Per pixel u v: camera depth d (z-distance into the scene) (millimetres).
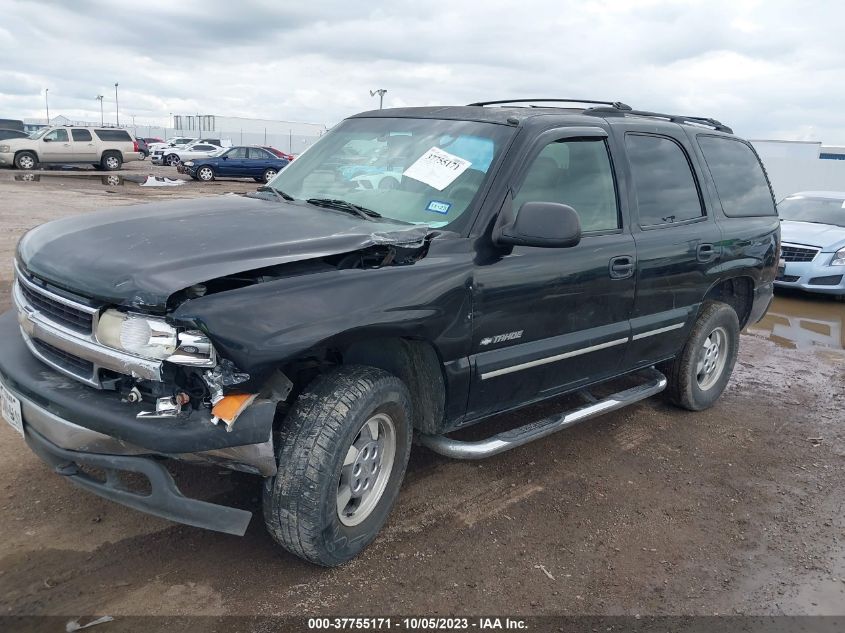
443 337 3174
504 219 3438
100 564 2975
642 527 3680
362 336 2826
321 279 2789
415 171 3742
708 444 4844
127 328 2543
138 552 3076
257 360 2512
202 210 3455
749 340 7977
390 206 3645
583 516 3736
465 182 3541
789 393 6105
